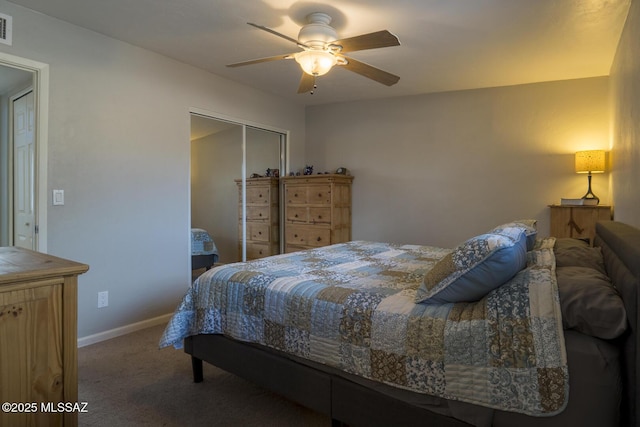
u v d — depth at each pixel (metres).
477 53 3.02
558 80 3.66
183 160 3.48
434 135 4.23
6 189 3.26
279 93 4.44
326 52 2.33
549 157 3.71
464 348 1.33
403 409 1.45
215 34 2.80
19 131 3.06
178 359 2.59
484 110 3.98
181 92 3.44
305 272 2.16
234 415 1.92
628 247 1.29
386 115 4.50
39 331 1.06
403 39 2.77
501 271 1.43
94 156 2.82
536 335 1.25
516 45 2.86
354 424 1.58
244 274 2.09
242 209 4.21
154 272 3.26
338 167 4.82
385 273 2.16
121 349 2.74
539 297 1.34
